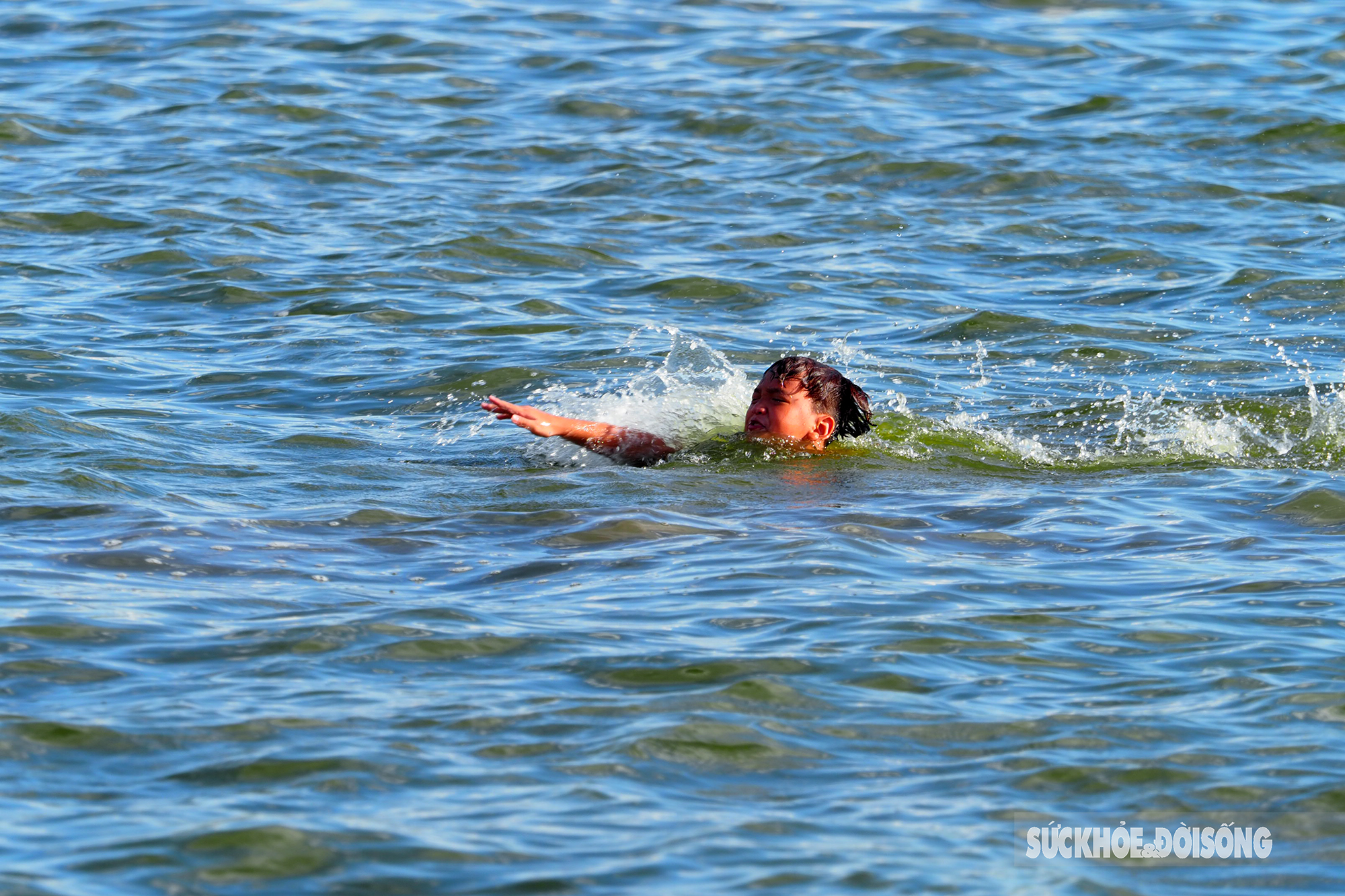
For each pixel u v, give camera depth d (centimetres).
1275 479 3262
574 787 1884
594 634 2370
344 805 1830
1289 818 1834
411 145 6900
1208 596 2561
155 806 1820
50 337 4522
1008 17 9200
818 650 2312
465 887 1662
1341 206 6144
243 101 7425
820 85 7806
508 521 2988
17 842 1730
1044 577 2664
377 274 5288
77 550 2709
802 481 3294
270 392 4128
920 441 3619
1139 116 7319
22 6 9181
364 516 3002
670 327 4806
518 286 5228
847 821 1820
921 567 2714
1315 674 2227
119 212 5906
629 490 3200
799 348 4634
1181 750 2000
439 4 9469
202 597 2511
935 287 5262
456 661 2262
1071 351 4575
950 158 6725
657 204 6172
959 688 2191
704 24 9006
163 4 9269
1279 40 8638
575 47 8506
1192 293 5150
